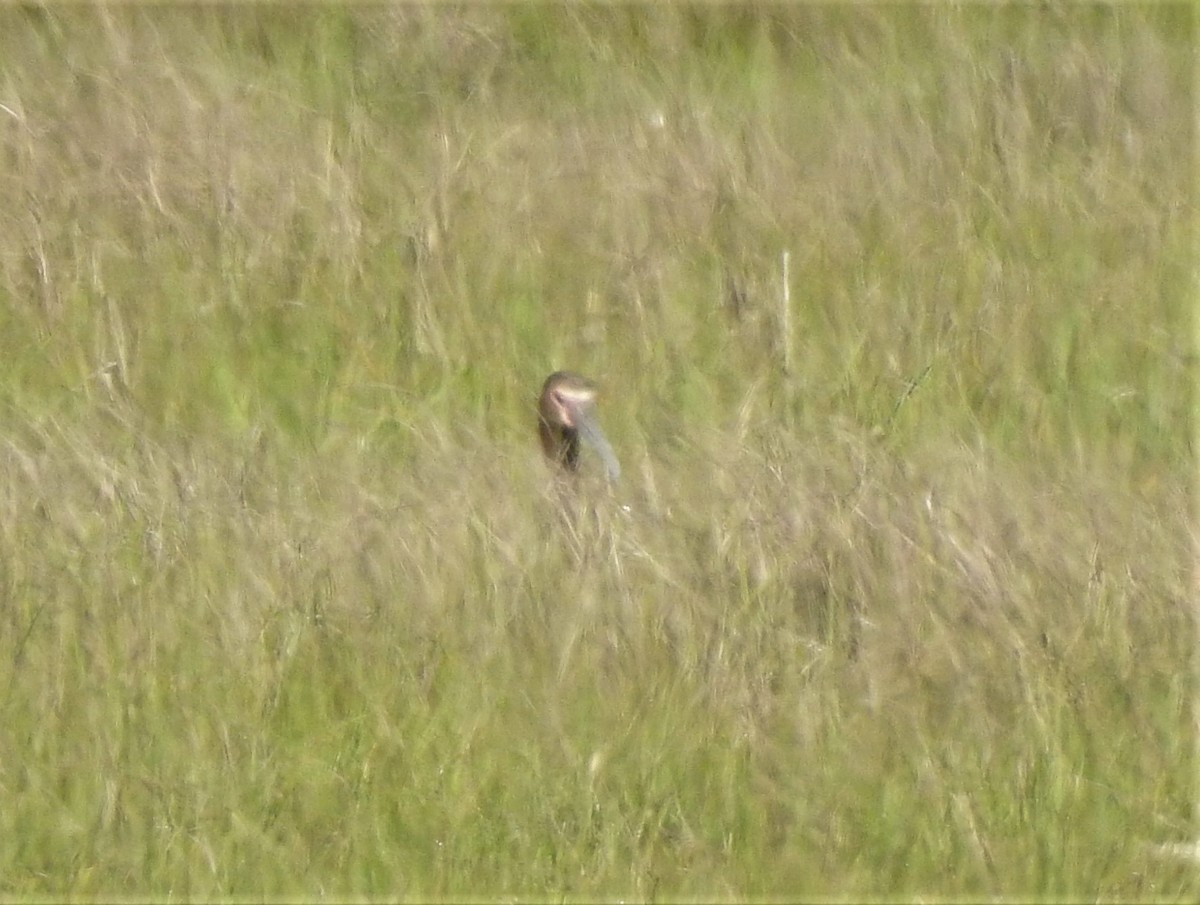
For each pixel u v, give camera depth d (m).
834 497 19.80
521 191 25.94
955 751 17.53
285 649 18.11
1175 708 18.17
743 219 25.56
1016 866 16.69
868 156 26.81
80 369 23.22
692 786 17.19
